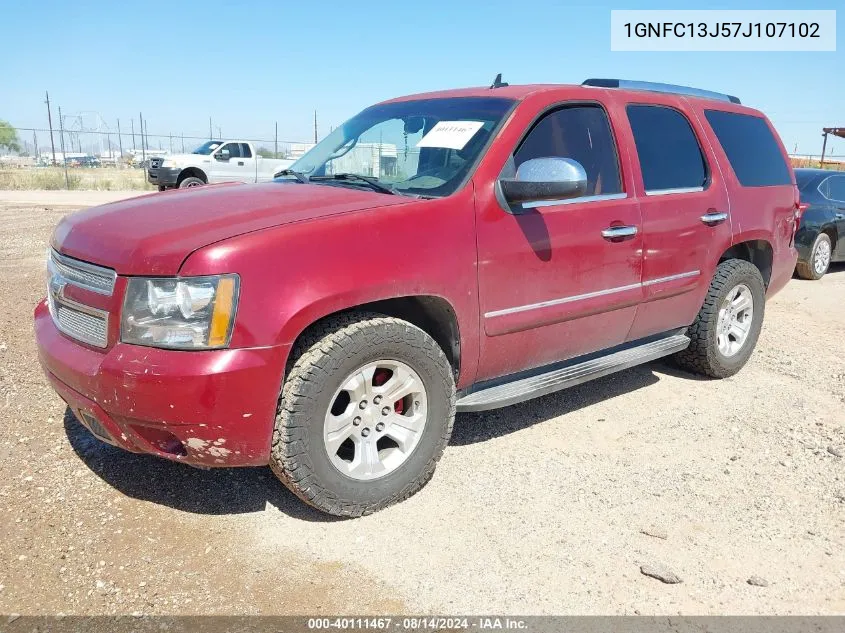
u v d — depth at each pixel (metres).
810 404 4.72
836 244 9.97
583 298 3.85
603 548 2.97
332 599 2.60
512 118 3.60
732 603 2.65
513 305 3.52
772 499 3.42
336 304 2.85
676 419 4.38
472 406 3.45
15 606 2.50
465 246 3.27
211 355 2.66
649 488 3.49
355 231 2.95
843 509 3.36
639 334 4.41
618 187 4.08
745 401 4.73
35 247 10.14
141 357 2.68
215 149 21.47
